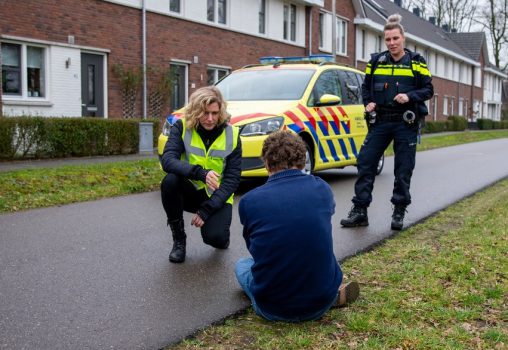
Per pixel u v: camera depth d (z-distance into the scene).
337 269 3.67
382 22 34.41
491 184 9.84
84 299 4.04
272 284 3.50
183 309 3.89
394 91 6.04
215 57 20.47
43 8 14.45
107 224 6.34
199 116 4.72
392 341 3.31
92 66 16.06
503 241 5.54
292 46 25.31
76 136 12.09
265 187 3.58
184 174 4.62
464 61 50.53
